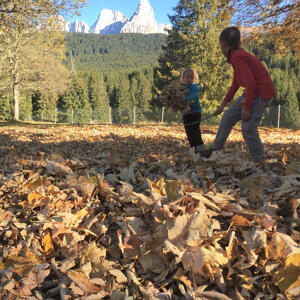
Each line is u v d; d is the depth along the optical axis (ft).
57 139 27.04
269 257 4.99
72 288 4.34
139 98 321.52
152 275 4.89
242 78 10.10
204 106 87.20
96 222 6.15
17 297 4.23
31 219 6.39
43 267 4.66
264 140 26.81
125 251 5.16
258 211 6.07
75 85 262.26
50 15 39.65
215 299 4.32
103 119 121.60
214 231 5.48
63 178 9.37
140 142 22.71
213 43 87.04
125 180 8.73
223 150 14.49
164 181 7.83
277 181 8.53
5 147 21.16
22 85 102.17
